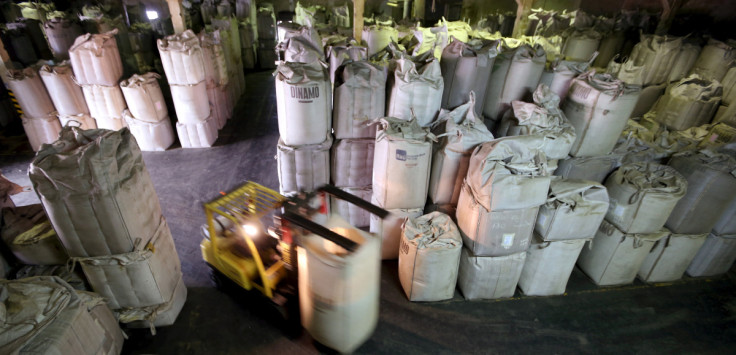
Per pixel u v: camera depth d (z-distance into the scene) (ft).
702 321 11.92
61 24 24.39
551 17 31.19
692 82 17.08
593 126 12.69
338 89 12.48
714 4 29.66
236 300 11.76
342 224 8.59
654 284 13.29
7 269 10.28
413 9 42.06
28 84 18.11
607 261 12.57
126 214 8.54
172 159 20.21
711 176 11.41
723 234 12.72
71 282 9.80
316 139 12.96
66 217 8.16
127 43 25.05
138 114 19.60
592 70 13.01
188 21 31.96
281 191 14.07
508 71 14.44
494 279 11.66
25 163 19.39
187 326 10.89
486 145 10.75
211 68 22.27
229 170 19.43
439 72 12.59
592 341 11.05
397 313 11.57
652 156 13.70
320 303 8.50
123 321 10.01
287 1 43.98
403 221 12.57
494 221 10.46
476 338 10.95
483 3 43.42
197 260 13.46
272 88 32.42
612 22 28.76
